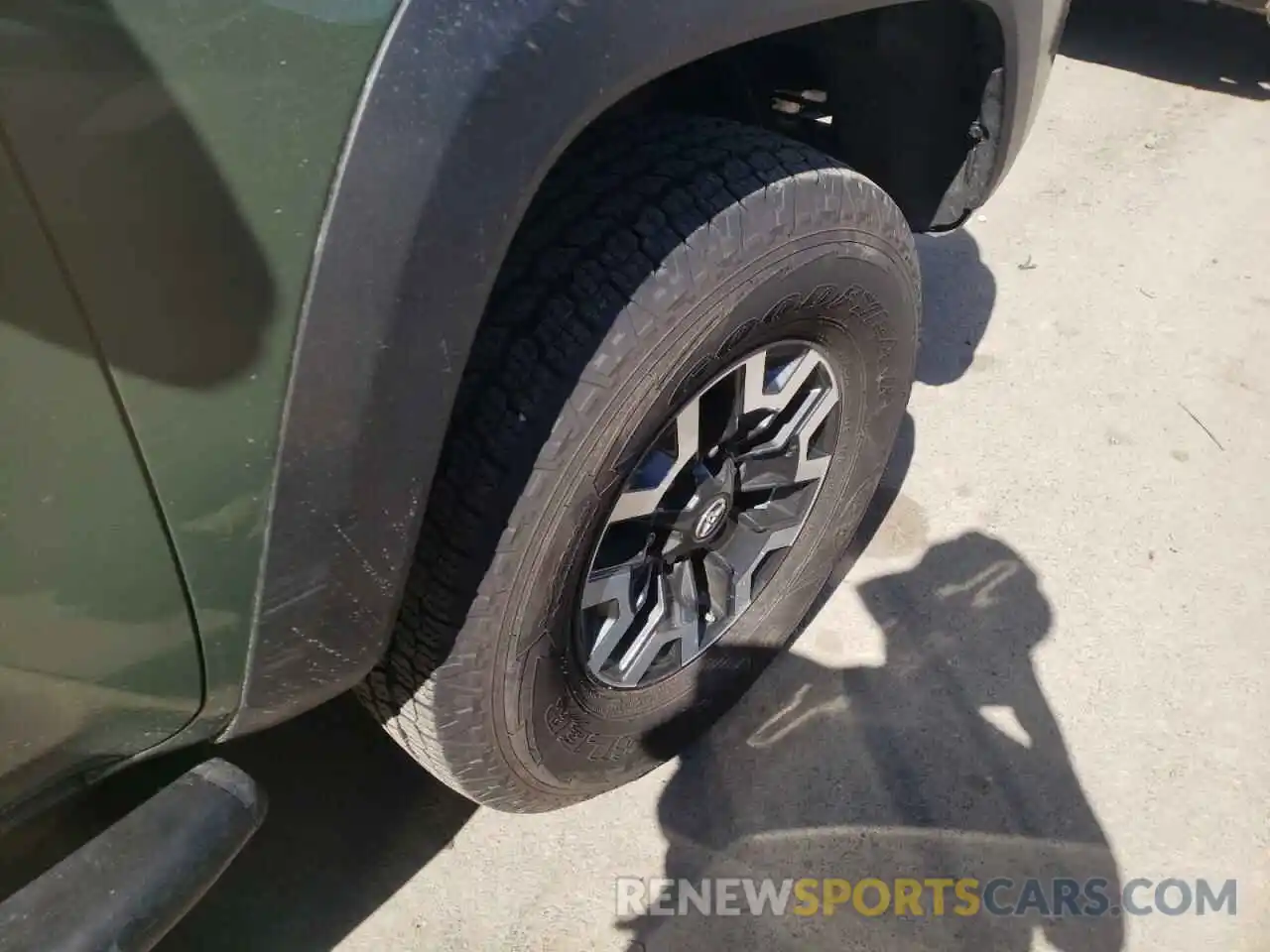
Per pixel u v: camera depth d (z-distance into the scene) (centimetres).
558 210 142
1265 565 244
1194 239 337
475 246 110
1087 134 387
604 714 175
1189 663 225
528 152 111
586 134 151
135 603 109
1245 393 285
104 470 101
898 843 197
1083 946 184
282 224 99
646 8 116
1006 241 336
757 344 160
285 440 108
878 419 198
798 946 183
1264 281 320
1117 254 330
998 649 228
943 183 207
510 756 160
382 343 108
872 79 192
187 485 106
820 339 172
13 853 130
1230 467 265
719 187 144
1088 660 226
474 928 186
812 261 155
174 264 96
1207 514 255
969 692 220
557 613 151
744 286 146
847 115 202
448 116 103
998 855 196
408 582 141
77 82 87
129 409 99
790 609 211
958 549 247
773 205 147
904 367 193
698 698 197
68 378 95
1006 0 169
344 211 101
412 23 100
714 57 183
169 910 118
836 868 194
